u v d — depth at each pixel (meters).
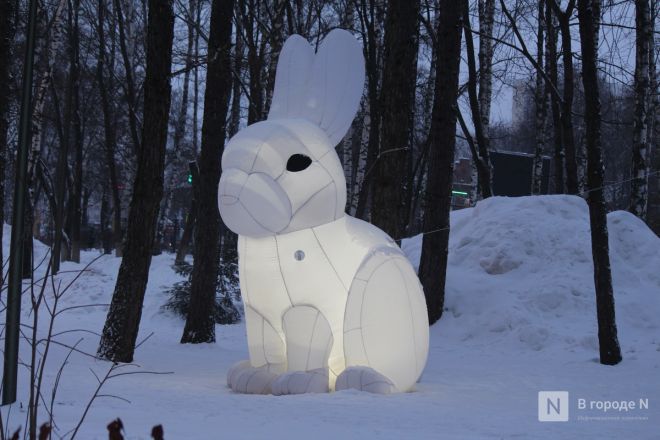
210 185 15.78
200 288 15.77
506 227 18.89
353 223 9.32
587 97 13.73
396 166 13.55
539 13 22.88
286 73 9.88
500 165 31.95
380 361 8.83
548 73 26.28
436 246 17.17
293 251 8.75
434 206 17.12
